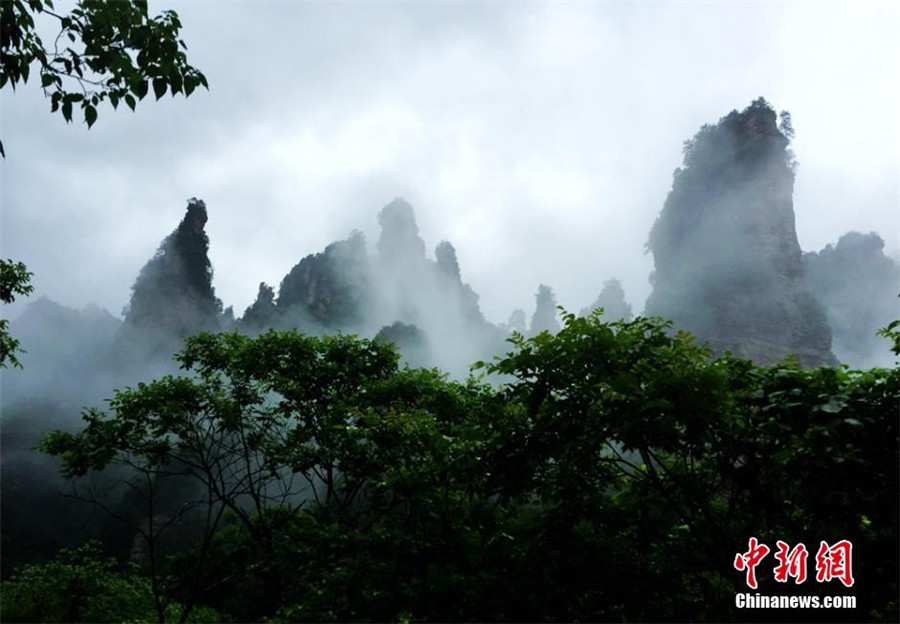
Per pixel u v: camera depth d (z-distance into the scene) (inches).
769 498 199.5
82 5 163.9
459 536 226.2
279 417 458.6
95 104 174.9
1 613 480.4
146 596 536.7
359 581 225.5
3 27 160.6
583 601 208.1
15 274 453.7
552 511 219.0
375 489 269.7
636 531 223.9
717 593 216.5
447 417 382.3
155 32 168.2
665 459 237.3
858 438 184.5
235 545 384.2
